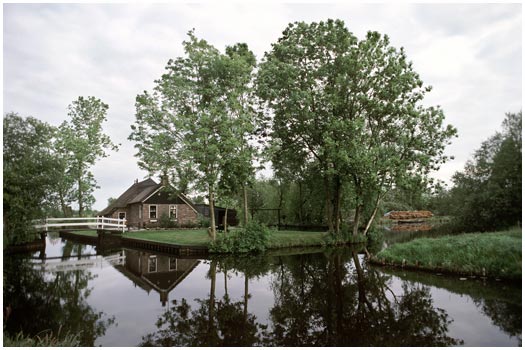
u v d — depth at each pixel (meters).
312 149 25.62
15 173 14.84
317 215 33.31
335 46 22.94
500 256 12.24
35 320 9.14
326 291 11.76
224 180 20.31
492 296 10.11
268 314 9.49
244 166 20.06
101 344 7.50
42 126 17.05
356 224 25.97
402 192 27.06
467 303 9.62
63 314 9.64
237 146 19.88
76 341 7.50
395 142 23.42
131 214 39.88
